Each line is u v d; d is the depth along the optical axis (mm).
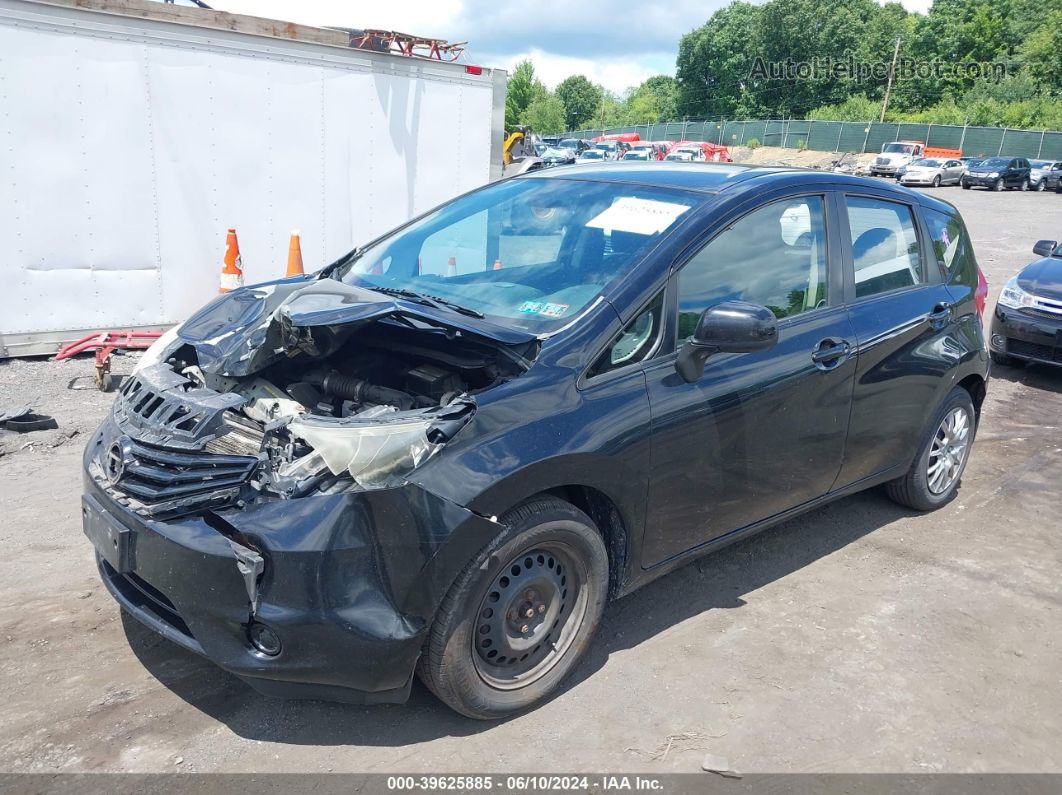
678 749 2920
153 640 3357
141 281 7273
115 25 6727
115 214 7039
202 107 7230
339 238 8188
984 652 3617
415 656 2656
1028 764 2953
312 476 2594
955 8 77562
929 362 4445
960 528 4824
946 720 3162
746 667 3408
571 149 46750
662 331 3258
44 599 3605
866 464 4293
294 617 2512
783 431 3668
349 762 2771
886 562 4367
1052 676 3471
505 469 2713
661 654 3461
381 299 3066
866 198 4309
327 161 7941
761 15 82375
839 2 81562
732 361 3449
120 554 2723
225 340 3379
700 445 3322
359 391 3174
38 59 6492
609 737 2961
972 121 62719
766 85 84750
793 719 3113
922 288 4543
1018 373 8484
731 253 3553
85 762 2707
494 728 2975
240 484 2619
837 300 3986
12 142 6516
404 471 2598
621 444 3023
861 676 3395
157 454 2777
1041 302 7996
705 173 3951
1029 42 71625
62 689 3043
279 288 3738
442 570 2633
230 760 2752
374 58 7953
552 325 3139
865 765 2902
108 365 6270
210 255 7559
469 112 8664
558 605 3080
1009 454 6102
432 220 4258
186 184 7297
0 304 6719
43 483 4758
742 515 3670
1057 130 55031
